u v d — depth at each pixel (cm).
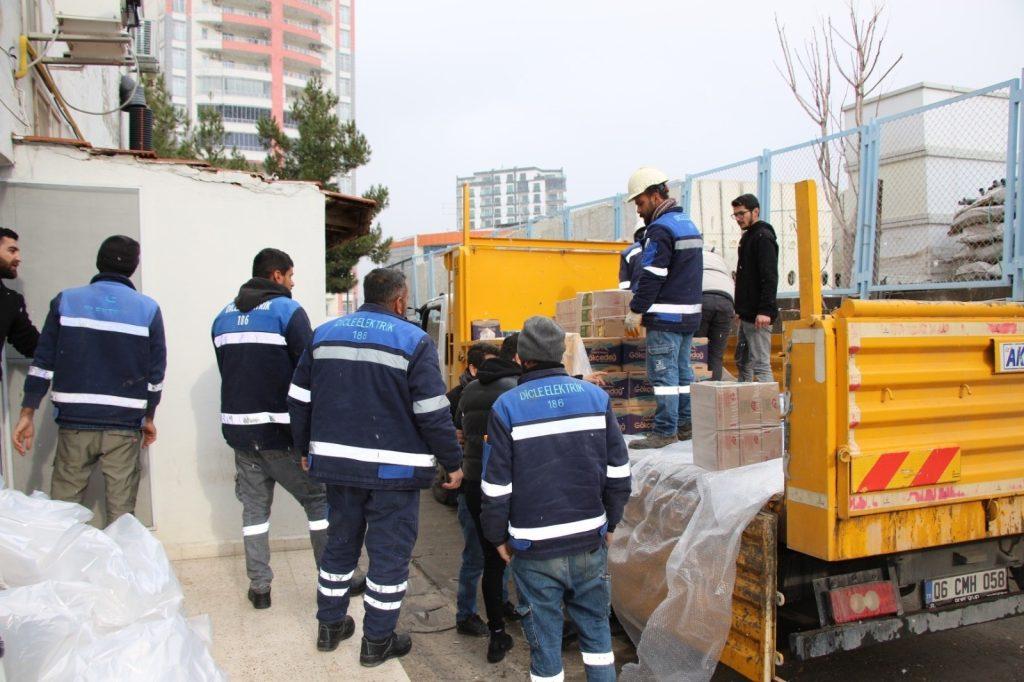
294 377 386
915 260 726
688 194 969
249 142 8456
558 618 323
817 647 325
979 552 371
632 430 524
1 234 410
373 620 379
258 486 447
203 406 536
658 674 361
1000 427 367
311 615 441
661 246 468
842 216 854
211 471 537
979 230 667
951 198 694
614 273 811
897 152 743
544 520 316
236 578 497
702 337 581
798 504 326
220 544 536
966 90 978
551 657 320
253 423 425
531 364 338
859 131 778
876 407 325
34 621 264
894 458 323
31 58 508
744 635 346
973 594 361
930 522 338
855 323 317
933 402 343
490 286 759
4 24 458
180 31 8206
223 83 8350
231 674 371
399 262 2050
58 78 625
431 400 362
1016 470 364
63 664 258
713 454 381
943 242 700
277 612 445
